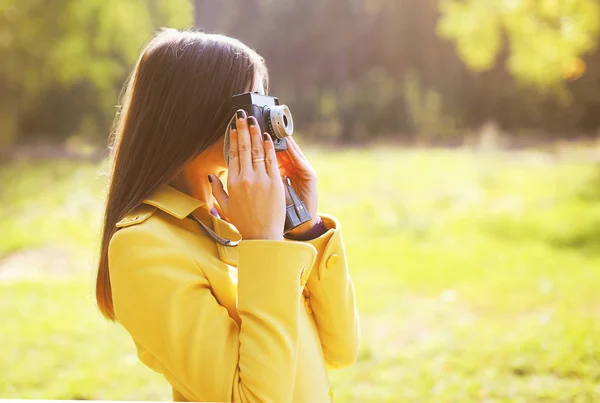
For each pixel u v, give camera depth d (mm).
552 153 21188
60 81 22969
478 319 6473
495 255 9539
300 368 1443
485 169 17484
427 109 28938
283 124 1401
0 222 12055
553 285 7684
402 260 9352
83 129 25797
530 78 12391
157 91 1449
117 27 21391
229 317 1379
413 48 33969
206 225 1505
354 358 1660
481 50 12062
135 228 1374
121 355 5453
